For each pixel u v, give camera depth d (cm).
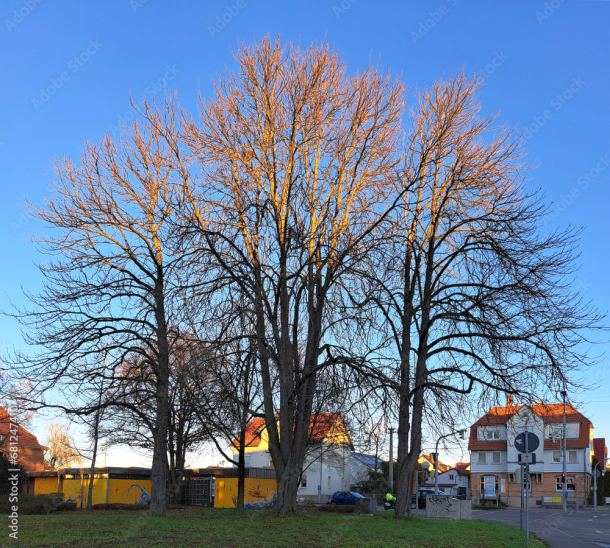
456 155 2567
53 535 1591
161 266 2572
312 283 2356
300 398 2344
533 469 7875
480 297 2347
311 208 2430
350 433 2403
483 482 8125
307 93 2481
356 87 2572
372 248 2314
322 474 7438
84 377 2403
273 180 2445
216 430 2831
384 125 2556
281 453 2378
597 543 2414
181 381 2300
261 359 2280
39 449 6994
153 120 2572
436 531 2025
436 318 2450
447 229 2595
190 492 5247
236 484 4994
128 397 2777
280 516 2253
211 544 1451
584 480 7644
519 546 1797
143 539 1530
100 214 2577
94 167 2602
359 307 2242
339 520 2177
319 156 2552
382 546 1537
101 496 4838
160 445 2525
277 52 2538
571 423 7919
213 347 2159
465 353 2384
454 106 2622
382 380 2109
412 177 2586
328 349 2300
